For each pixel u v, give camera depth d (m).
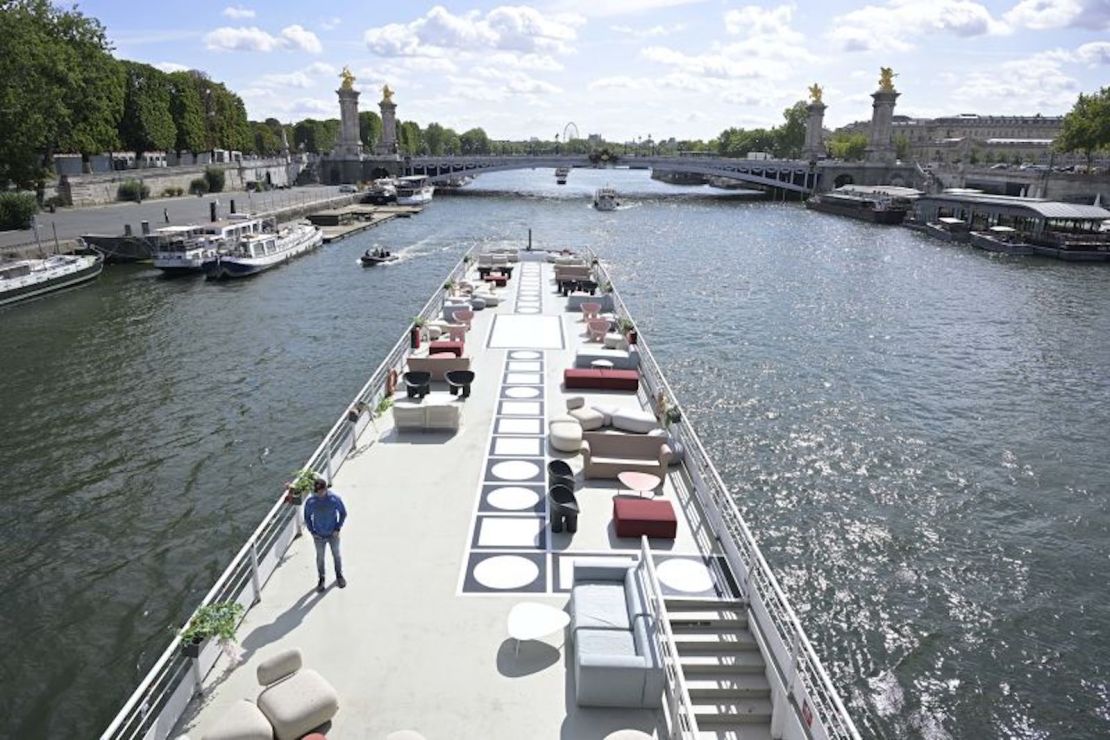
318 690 10.73
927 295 65.00
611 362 26.62
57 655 19.86
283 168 150.38
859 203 126.19
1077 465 31.92
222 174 121.06
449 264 75.38
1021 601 22.94
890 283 70.25
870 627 21.73
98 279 64.50
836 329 53.22
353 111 170.62
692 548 15.77
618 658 11.20
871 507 28.09
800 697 11.17
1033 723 18.58
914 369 44.44
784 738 11.57
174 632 20.75
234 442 32.16
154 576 23.12
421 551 15.48
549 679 11.95
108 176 97.00
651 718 11.22
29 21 76.94
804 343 49.50
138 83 111.62
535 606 12.62
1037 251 86.88
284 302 57.69
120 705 18.31
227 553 24.34
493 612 13.60
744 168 165.50
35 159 79.25
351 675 11.93
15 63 74.12
